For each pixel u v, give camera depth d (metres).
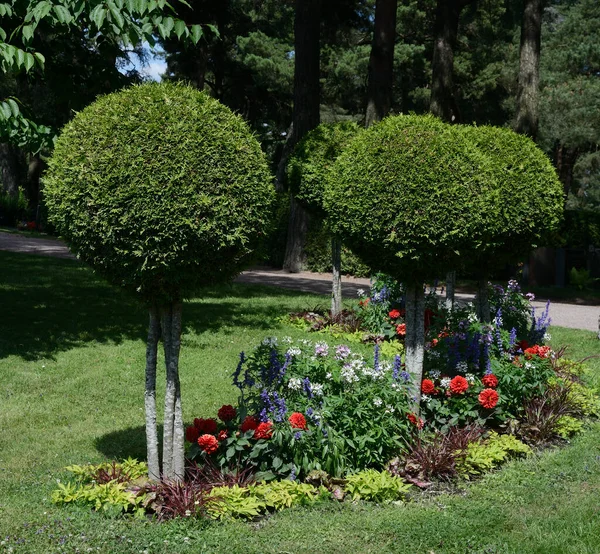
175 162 4.35
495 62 33.28
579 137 26.91
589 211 21.19
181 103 4.56
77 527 4.31
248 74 37.16
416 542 4.24
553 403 6.85
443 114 20.19
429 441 5.89
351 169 5.84
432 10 33.06
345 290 17.75
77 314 11.75
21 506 4.67
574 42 29.20
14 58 7.18
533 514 4.67
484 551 4.09
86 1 6.84
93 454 5.92
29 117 8.34
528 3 19.12
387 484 4.96
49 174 4.64
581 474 5.50
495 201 5.86
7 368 8.50
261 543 4.22
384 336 10.88
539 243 9.12
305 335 11.11
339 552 4.11
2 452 5.95
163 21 6.53
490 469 5.62
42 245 24.47
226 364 9.05
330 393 5.56
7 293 13.30
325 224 6.85
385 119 6.00
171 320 4.86
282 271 22.42
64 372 8.48
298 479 5.18
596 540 4.23
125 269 4.55
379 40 17.95
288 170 11.88
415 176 5.52
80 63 9.71
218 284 4.90
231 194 4.53
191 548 4.11
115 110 4.46
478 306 9.03
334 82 35.22
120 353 9.43
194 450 5.17
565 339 11.65
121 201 4.31
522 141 8.63
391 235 5.59
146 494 4.70
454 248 5.73
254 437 5.07
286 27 37.69
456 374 6.74
